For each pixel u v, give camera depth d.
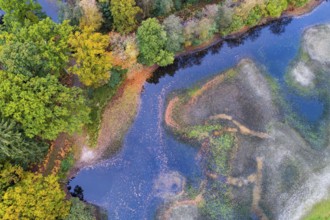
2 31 62.66
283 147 66.44
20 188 52.78
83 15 64.50
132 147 67.00
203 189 63.91
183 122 68.31
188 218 61.97
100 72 63.06
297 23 78.19
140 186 64.62
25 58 55.91
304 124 68.81
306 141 67.12
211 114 69.00
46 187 55.19
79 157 65.69
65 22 61.53
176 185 64.38
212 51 75.12
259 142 66.88
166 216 62.41
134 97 70.06
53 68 59.19
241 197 63.16
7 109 52.50
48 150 64.06
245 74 72.62
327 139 67.44
